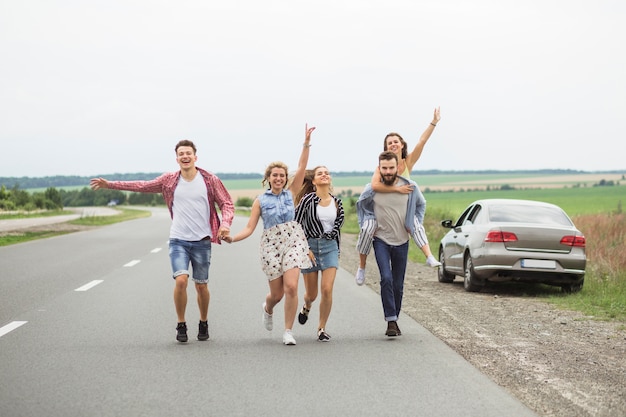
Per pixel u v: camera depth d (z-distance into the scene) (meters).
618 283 13.95
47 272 15.68
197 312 10.28
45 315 9.91
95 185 7.98
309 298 8.54
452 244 14.53
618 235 21.45
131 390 5.98
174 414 5.30
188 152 8.12
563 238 12.73
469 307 11.30
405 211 8.55
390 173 8.46
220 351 7.61
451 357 7.38
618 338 8.90
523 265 12.59
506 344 8.21
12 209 88.00
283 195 8.12
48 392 5.90
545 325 9.73
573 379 6.58
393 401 5.70
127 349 7.68
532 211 13.51
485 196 101.88
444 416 5.30
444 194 116.44
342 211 8.23
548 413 5.43
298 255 8.00
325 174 8.18
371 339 8.37
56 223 46.47
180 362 7.06
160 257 19.67
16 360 7.12
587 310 11.18
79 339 8.22
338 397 5.80
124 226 42.78
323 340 8.23
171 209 8.25
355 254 22.48
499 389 6.10
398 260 8.70
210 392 5.94
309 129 8.16
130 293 12.20
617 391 6.15
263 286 13.32
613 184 149.50
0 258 19.33
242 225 44.50
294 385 6.19
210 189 8.22
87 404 5.55
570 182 167.38
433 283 15.09
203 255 8.22
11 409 5.39
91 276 14.88
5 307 10.64
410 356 7.42
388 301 8.45
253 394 5.89
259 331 8.84
